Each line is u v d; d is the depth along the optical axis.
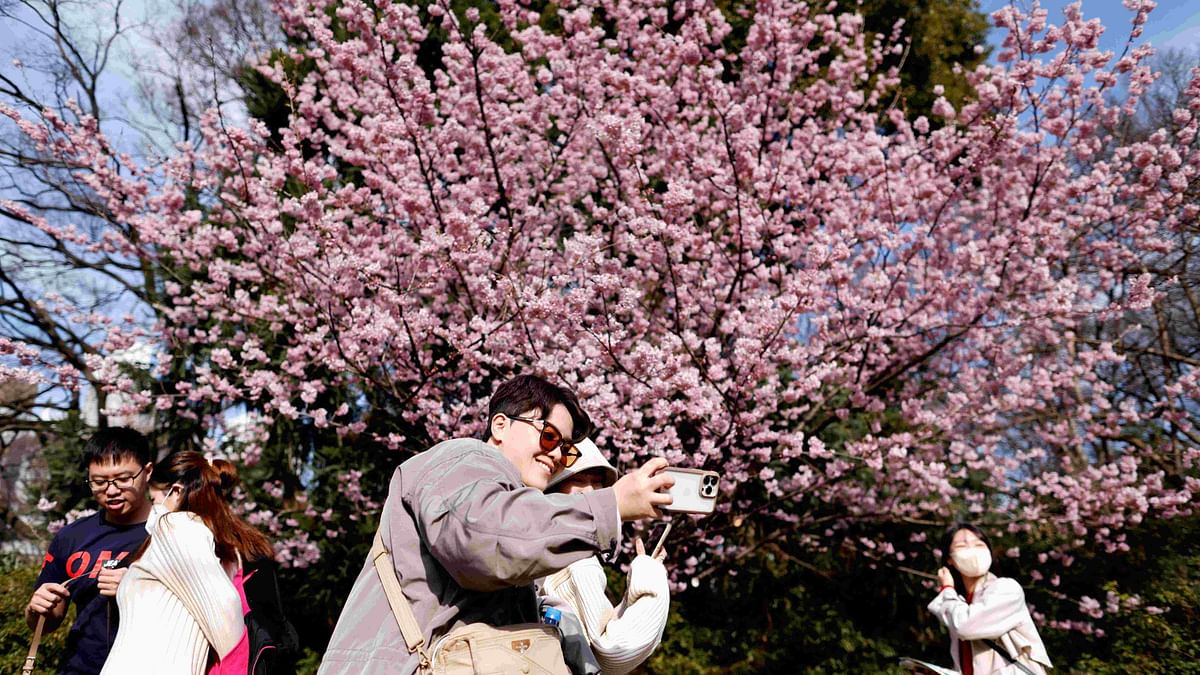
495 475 1.53
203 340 7.49
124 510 3.12
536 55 7.13
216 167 7.07
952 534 3.96
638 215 6.61
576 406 1.92
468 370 6.40
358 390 7.60
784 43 7.06
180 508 2.57
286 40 10.72
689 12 7.74
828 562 8.95
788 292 6.13
